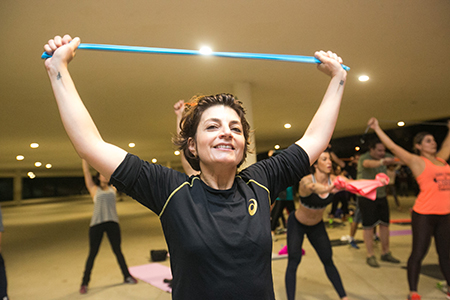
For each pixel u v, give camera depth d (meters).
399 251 5.04
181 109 2.38
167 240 1.06
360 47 3.83
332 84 1.32
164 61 4.00
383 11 3.00
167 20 2.99
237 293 0.93
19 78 4.32
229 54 1.22
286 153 1.26
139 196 1.04
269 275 1.02
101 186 4.12
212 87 5.21
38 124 7.48
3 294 2.99
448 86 5.82
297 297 3.46
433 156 3.24
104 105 6.07
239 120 1.15
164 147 13.98
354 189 2.38
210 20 3.03
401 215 8.40
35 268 5.02
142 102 5.96
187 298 0.95
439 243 3.09
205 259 0.94
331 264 3.09
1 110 6.01
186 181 1.08
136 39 3.34
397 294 3.40
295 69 4.52
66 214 14.29
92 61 3.90
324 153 3.16
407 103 7.30
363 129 11.62
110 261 5.25
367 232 4.47
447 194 3.03
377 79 5.29
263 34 3.38
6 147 11.03
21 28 2.96
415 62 4.43
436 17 3.14
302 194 3.07
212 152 1.07
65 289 4.01
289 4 2.81
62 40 1.09
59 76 1.03
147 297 3.67
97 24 2.98
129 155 1.05
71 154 14.60
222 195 1.08
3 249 6.63
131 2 2.66
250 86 5.18
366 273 4.11
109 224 4.07
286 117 8.24
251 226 1.01
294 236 3.18
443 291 3.41
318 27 3.27
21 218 13.33
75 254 5.89
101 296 3.74
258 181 1.17
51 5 2.63
